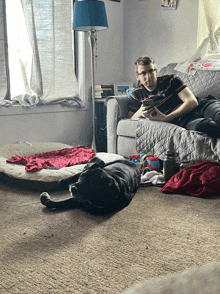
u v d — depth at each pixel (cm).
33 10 280
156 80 250
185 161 209
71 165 229
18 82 283
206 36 311
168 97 245
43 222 150
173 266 106
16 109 284
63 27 310
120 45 385
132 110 268
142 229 139
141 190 198
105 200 152
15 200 183
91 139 365
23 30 277
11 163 228
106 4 358
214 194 183
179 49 338
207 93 265
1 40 259
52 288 94
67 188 200
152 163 226
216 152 199
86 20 284
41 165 215
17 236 134
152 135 233
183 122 238
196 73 276
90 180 149
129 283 96
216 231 136
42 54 294
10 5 268
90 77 353
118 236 132
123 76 389
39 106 303
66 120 333
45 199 166
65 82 319
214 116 208
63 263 110
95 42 335
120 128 262
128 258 113
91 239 130
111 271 104
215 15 297
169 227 141
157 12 349
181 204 172
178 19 333
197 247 121
